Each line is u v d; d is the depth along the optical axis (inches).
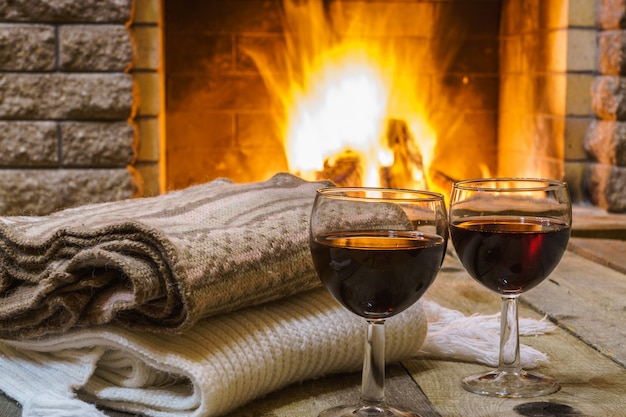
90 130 76.7
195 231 26.8
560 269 43.8
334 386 29.0
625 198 81.4
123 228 25.3
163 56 90.0
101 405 27.3
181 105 94.2
